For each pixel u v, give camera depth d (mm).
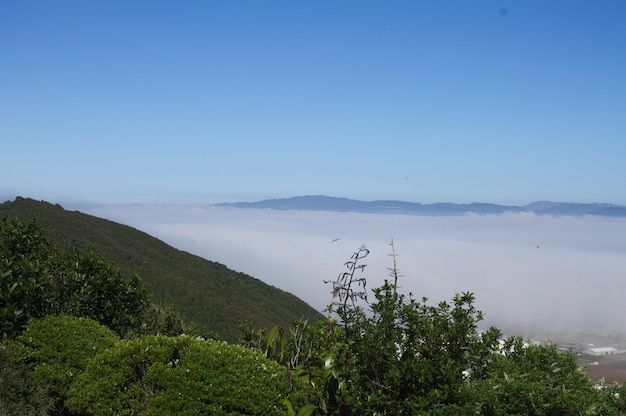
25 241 8312
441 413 4016
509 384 4336
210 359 5266
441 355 4363
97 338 6469
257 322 34719
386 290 4598
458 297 4602
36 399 5617
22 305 7023
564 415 4164
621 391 4418
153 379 5266
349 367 4578
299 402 5008
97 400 5371
